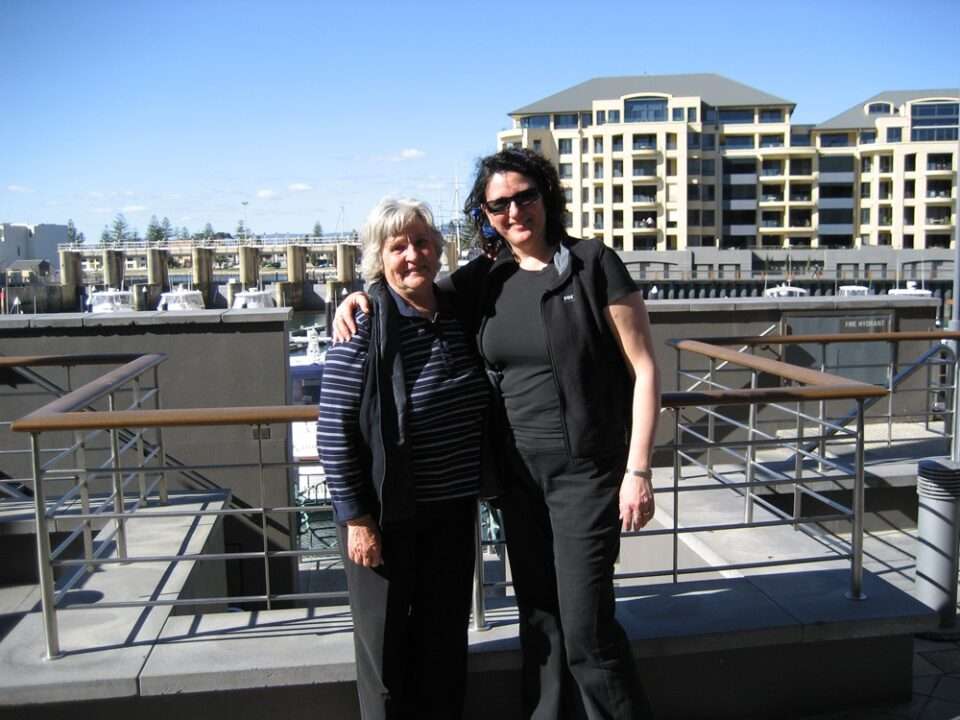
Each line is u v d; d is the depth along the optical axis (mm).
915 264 83438
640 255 84562
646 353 2533
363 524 2529
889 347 7047
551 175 2621
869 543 5191
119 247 100875
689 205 88812
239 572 5898
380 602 2611
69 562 3098
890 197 89312
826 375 3641
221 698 3004
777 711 3342
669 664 3250
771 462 5906
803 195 90500
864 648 3387
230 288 90625
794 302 6855
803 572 3760
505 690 3176
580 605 2562
